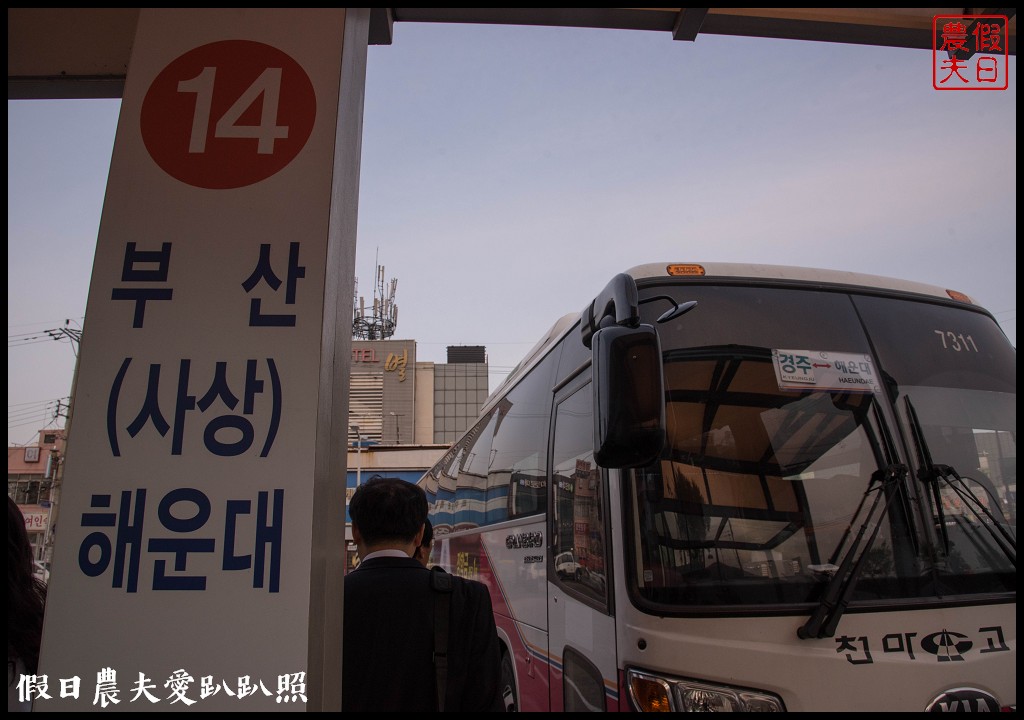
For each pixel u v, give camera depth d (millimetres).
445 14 2408
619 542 2945
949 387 3234
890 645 2635
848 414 3070
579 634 3424
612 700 2898
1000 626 2742
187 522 1538
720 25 2537
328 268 1732
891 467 2934
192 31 1931
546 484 4309
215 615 1486
